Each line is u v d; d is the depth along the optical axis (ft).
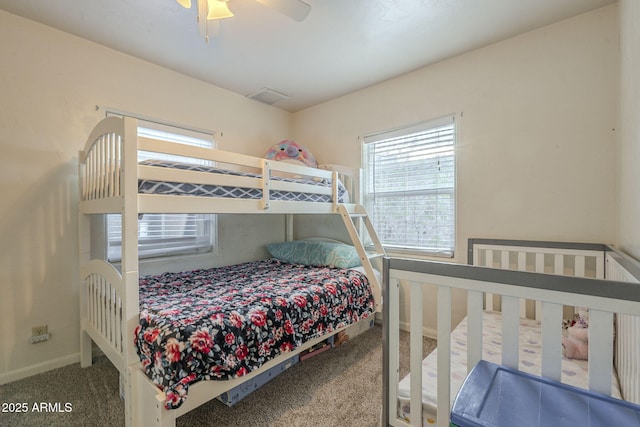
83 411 5.33
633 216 4.61
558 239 6.75
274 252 10.48
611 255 5.28
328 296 6.50
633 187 4.59
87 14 6.33
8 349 6.36
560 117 6.72
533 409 2.31
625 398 3.69
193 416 5.19
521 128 7.20
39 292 6.72
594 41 6.33
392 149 9.77
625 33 5.25
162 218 8.75
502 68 7.46
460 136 8.14
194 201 5.46
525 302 6.94
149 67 8.34
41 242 6.73
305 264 9.42
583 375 4.11
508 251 7.24
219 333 4.41
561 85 6.70
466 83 8.02
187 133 9.16
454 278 3.09
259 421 5.08
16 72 6.40
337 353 7.53
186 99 9.11
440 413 3.19
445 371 3.15
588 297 2.45
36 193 6.66
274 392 5.89
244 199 6.21
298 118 12.23
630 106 4.79
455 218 8.24
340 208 8.26
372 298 7.76
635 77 4.40
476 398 2.46
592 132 6.37
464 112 8.07
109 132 5.27
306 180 8.41
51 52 6.80
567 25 6.62
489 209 7.66
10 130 6.35
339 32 7.02
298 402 5.58
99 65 7.46
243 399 5.65
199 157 5.55
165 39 7.25
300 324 5.74
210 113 9.71
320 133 11.50
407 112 9.18
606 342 2.41
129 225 4.67
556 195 6.77
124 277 4.62
